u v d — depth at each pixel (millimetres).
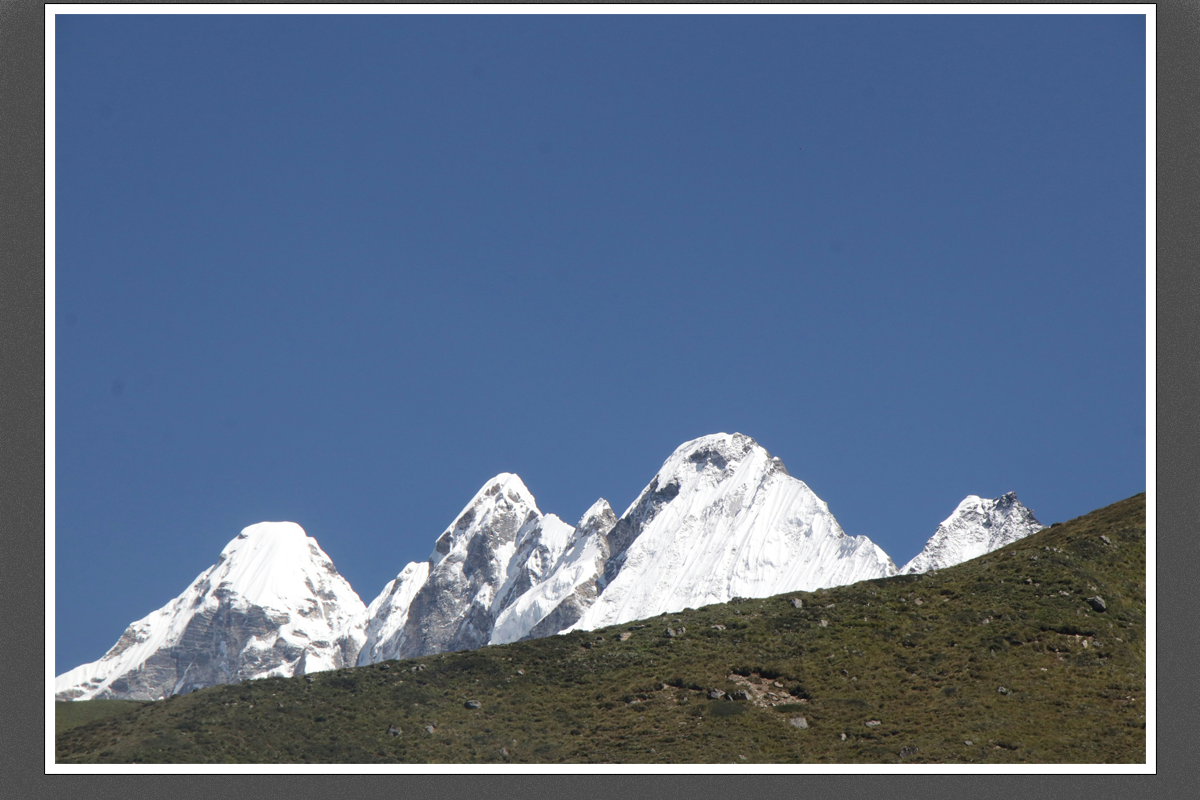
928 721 124438
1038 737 117188
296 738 131000
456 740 129875
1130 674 130875
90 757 126875
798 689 137000
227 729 133375
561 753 124812
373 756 125688
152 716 140750
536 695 143500
